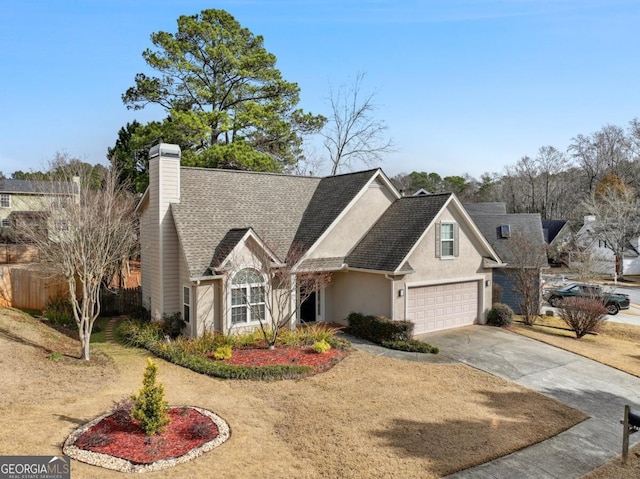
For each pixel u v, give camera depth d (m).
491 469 9.70
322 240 20.50
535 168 74.94
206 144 34.03
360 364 15.95
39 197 25.22
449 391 13.88
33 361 13.88
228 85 35.00
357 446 10.02
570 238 58.31
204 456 9.04
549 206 73.62
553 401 13.81
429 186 98.75
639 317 29.84
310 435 10.38
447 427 11.38
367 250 21.09
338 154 42.88
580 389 15.10
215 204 20.78
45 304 22.62
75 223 16.44
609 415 13.20
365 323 19.55
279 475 8.66
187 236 18.77
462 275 22.23
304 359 15.80
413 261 20.11
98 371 13.91
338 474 8.86
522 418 12.38
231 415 11.08
